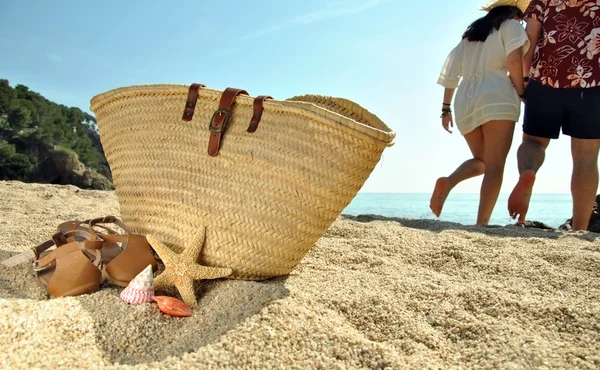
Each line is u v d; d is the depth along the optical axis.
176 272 1.84
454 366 1.38
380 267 2.43
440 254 2.78
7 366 1.19
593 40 3.71
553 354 1.41
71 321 1.51
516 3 4.34
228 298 1.75
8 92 54.75
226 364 1.29
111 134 2.39
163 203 2.13
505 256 2.69
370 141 1.86
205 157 2.06
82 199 5.17
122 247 2.16
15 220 3.46
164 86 2.19
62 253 1.86
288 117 1.93
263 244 1.96
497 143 4.16
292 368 1.29
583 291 2.10
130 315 1.62
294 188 1.92
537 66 4.02
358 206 42.12
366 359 1.37
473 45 4.33
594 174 3.94
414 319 1.69
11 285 1.97
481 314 1.76
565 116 3.94
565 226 5.33
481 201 4.29
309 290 1.92
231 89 2.06
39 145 48.03
